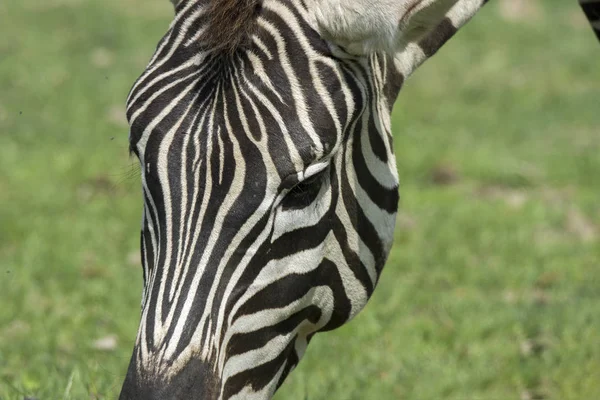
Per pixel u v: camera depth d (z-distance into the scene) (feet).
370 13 27.17
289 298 28.73
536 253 80.94
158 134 27.68
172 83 28.22
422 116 130.21
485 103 138.31
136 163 30.25
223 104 27.50
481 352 61.67
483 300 70.79
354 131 30.55
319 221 28.96
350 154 30.55
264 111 27.35
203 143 27.27
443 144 116.67
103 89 139.74
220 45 27.89
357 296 32.48
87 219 88.69
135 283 72.33
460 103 138.10
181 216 27.14
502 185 104.12
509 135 122.62
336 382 55.26
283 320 29.09
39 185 98.73
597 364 58.85
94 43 166.40
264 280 27.84
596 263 78.89
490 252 81.87
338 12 27.40
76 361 55.57
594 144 118.62
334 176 29.55
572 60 160.45
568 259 79.77
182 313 26.53
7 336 62.95
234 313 27.45
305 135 27.35
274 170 27.09
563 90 144.66
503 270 76.79
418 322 66.18
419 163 107.76
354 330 64.59
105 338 61.41
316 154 27.53
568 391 55.98
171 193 27.27
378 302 69.62
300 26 28.22
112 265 77.05
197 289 26.76
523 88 145.07
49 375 52.75
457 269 76.84
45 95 135.54
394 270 76.89
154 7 193.98
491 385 57.82
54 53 159.84
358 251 31.76
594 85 147.84
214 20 28.30
